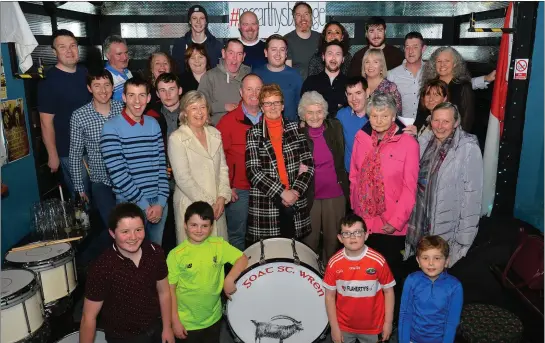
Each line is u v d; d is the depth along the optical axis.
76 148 4.29
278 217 3.80
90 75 4.12
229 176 4.20
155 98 4.69
